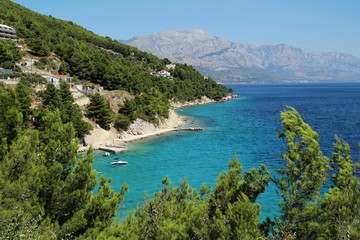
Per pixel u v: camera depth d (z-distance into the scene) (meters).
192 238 16.06
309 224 17.86
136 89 123.62
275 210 39.59
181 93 199.12
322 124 117.38
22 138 20.14
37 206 17.14
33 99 81.88
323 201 18.06
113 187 51.44
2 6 172.12
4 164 17.97
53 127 20.58
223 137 94.12
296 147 19.97
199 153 74.38
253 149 77.44
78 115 81.75
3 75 88.69
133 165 65.00
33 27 155.25
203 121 129.50
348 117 136.38
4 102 25.34
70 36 186.38
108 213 20.02
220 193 18.02
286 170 20.05
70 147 20.28
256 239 15.49
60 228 17.83
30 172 17.73
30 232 15.43
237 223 15.33
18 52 121.00
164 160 68.50
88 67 128.25
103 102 91.81
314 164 19.50
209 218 16.91
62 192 18.91
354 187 18.27
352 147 75.50
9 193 16.56
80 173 19.73
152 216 18.55
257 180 19.12
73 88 108.69
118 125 96.19
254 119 133.88
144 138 94.25
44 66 126.56
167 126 114.06
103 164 65.81
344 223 16.97
